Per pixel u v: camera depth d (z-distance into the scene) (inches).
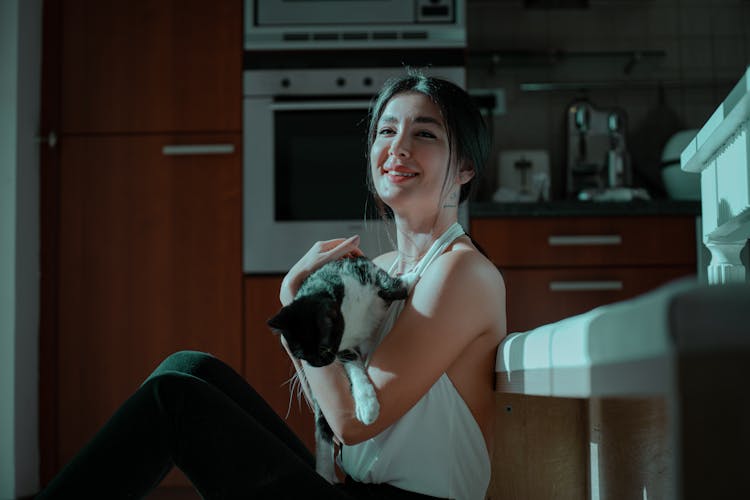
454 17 121.0
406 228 55.7
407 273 55.2
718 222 46.5
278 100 121.0
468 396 48.3
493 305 48.9
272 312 117.7
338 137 119.7
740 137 41.1
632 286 114.7
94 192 120.3
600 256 115.0
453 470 46.2
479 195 138.2
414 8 121.1
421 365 45.4
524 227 115.4
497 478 51.4
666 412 37.4
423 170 52.5
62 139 121.0
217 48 121.9
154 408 41.6
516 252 115.2
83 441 117.0
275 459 41.1
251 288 118.3
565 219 115.6
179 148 119.6
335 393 46.9
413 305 47.0
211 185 120.1
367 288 52.7
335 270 53.7
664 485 38.0
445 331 45.9
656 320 19.5
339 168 119.3
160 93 121.4
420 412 46.5
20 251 114.5
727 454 18.5
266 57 121.7
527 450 51.7
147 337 118.3
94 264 119.4
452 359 46.5
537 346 35.4
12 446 110.3
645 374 20.7
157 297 118.7
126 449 40.8
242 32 122.2
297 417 115.0
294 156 119.9
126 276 119.2
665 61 145.5
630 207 115.0
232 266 119.0
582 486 51.6
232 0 122.4
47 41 122.2
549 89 143.8
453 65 120.8
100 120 121.2
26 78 117.6
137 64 122.0
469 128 54.2
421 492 46.1
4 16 116.0
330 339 48.8
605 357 24.3
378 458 46.6
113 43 122.2
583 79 145.5
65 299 119.0
